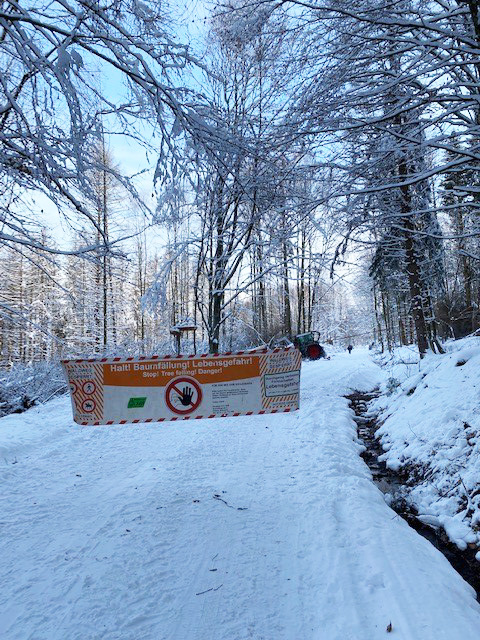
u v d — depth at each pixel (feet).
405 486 21.34
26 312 26.02
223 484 18.38
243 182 18.86
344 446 26.11
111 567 11.96
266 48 19.11
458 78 19.81
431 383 32.04
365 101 19.10
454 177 33.17
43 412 35.22
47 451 23.50
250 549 13.00
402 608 10.14
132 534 13.84
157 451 23.61
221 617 9.96
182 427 29.76
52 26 10.87
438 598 10.71
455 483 18.75
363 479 20.21
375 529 14.26
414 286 49.11
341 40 18.61
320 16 18.02
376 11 17.15
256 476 19.45
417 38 17.93
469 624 9.82
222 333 69.67
